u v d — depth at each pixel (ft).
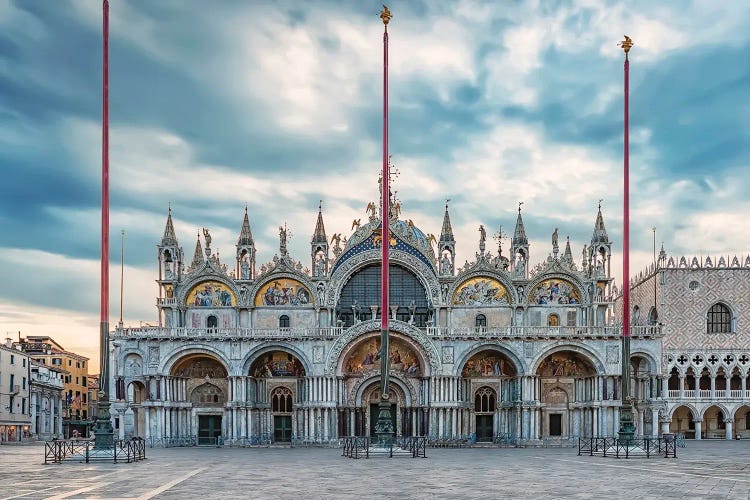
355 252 353.51
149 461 219.61
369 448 242.37
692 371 374.63
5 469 186.91
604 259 351.05
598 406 333.42
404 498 123.85
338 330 343.26
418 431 340.59
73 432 473.26
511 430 341.62
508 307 351.87
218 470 182.60
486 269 352.90
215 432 347.15
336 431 333.83
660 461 208.33
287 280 355.15
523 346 336.70
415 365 345.10
